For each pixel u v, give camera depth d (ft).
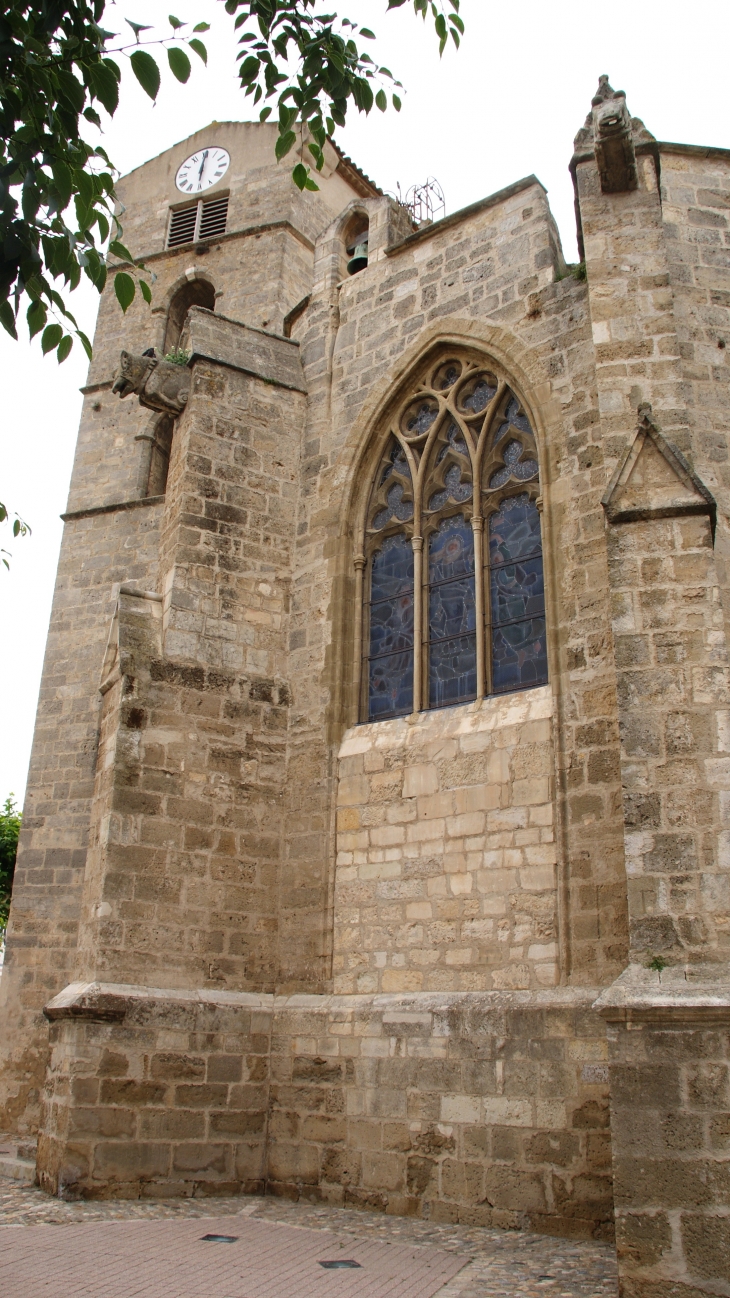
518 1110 37.83
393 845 45.93
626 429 39.83
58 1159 40.16
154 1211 38.29
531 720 43.09
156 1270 29.07
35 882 71.87
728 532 40.42
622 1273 27.20
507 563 47.91
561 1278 29.19
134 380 56.59
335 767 49.62
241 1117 44.16
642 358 40.86
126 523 81.71
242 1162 43.57
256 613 53.52
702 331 44.39
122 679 47.93
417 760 46.39
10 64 21.45
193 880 46.85
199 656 50.67
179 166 110.01
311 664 52.75
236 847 48.60
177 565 51.72
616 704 36.73
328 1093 43.50
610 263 42.75
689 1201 27.22
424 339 53.98
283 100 28.27
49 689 78.02
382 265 58.59
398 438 54.29
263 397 57.93
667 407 39.81
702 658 33.01
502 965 40.60
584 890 39.24
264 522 55.62
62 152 21.65
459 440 51.98
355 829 47.67
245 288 99.25
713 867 30.63
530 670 45.42
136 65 21.09
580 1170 35.76
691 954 29.96
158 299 101.40
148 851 46.01
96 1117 40.70
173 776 47.80
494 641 47.14
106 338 101.19
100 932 43.73
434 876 43.98
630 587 34.55
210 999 45.24
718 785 31.42
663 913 30.68
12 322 21.31
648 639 33.73
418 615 50.08
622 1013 29.32
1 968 72.18
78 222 21.89
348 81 27.94
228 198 105.50
